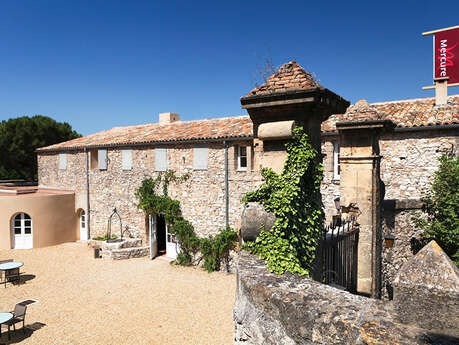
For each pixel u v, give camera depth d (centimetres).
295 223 371
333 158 1158
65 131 3173
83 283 1261
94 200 1870
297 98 363
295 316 248
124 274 1359
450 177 773
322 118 414
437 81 1117
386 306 241
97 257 1608
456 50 1085
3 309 1029
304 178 390
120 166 1730
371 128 604
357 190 624
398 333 209
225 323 913
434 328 213
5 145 2870
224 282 1254
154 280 1280
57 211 1886
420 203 802
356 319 225
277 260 331
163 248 1764
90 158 1881
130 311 998
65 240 1920
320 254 439
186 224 1463
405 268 232
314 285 287
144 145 1617
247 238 379
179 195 1502
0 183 2627
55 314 985
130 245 1633
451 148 968
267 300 272
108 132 2209
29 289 1205
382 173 1073
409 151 1034
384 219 725
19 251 1745
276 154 393
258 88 400
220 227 1381
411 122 1026
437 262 225
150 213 1571
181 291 1162
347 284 579
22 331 880
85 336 849
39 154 2250
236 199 1335
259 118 407
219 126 1527
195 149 1444
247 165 1305
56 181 2120
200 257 1446
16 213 1792
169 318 948
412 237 800
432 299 215
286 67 403
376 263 618
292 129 369
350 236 604
